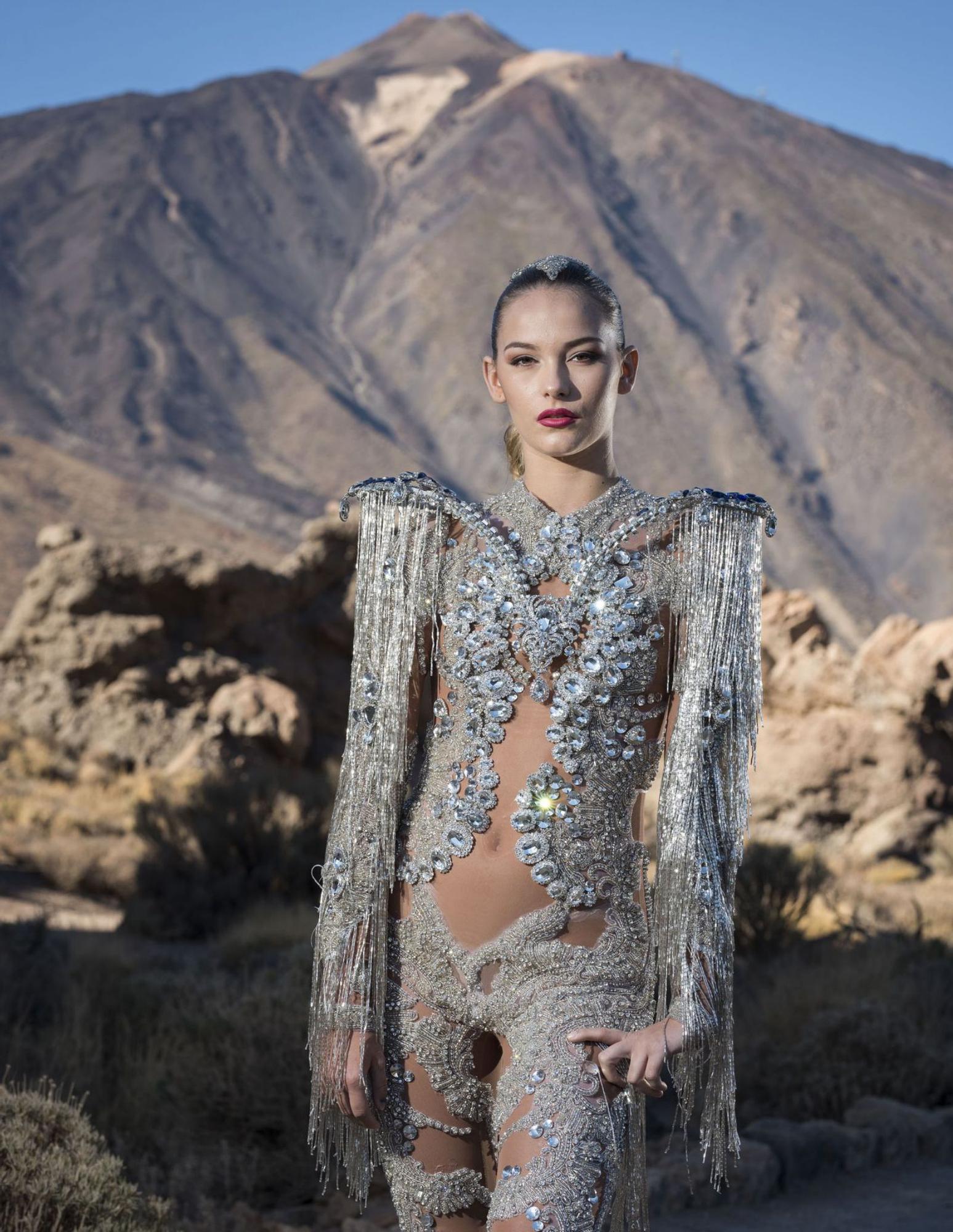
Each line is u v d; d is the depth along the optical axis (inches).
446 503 97.4
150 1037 263.9
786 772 1008.9
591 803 92.1
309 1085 222.1
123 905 608.1
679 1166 214.2
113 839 738.2
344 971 95.3
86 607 1048.2
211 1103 226.8
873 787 990.4
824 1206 211.8
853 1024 281.0
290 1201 214.5
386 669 97.5
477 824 92.3
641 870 94.9
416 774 98.3
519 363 98.0
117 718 1000.9
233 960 428.8
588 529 95.5
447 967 93.0
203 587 1078.4
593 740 92.5
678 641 94.6
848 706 1013.2
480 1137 95.0
